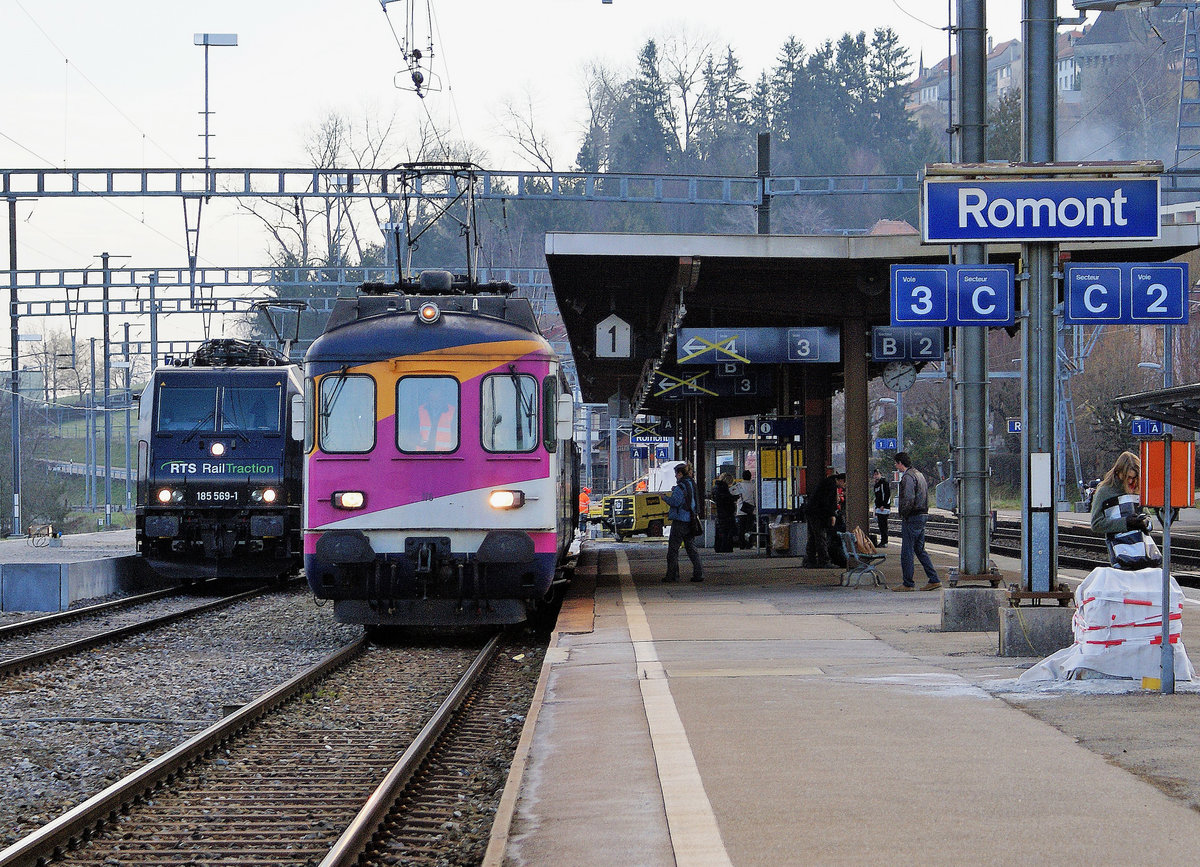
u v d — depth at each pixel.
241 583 79.25
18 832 22.30
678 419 141.75
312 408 45.44
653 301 69.94
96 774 27.02
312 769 26.73
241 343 71.50
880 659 33.62
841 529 71.62
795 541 85.31
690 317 74.25
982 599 39.94
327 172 85.38
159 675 40.47
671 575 63.09
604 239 56.38
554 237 56.28
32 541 96.62
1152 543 28.92
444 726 30.20
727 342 65.94
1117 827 16.52
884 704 26.28
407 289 51.72
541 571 45.09
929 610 46.88
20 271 112.94
